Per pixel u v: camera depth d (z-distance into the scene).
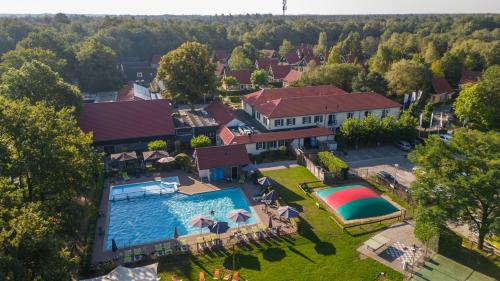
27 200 33.88
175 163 56.03
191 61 81.12
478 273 30.83
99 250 36.91
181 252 35.97
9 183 30.22
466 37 165.25
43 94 55.75
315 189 48.88
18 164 30.62
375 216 40.62
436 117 81.56
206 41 179.00
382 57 106.06
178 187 50.56
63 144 35.78
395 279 31.84
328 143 62.56
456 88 106.44
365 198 42.56
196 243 37.28
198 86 82.25
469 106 70.81
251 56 155.12
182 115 73.94
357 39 150.00
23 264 22.27
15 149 32.50
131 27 168.88
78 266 32.75
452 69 106.81
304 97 73.50
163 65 82.19
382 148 64.00
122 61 145.62
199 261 34.72
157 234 39.97
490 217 32.44
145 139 62.31
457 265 31.88
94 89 105.12
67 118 46.53
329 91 83.19
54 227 30.27
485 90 69.56
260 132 69.56
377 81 87.75
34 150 31.98
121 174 53.72
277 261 34.47
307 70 106.69
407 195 44.84
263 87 112.81
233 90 110.31
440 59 111.00
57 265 23.86
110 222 42.31
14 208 24.12
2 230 22.38
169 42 163.88
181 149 64.31
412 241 37.19
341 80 92.75
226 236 38.88
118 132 61.56
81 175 36.44
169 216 43.66
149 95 93.44
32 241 22.66
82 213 35.56
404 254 35.19
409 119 64.50
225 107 74.38
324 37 184.12
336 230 39.34
